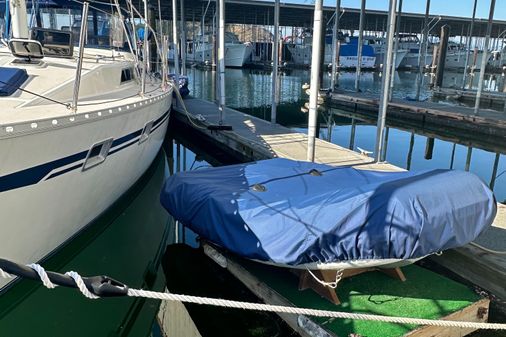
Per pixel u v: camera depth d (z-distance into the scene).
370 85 31.62
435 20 43.91
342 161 7.66
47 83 4.45
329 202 3.72
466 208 3.80
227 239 3.96
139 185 6.91
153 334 3.93
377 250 3.47
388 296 3.82
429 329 3.45
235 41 50.84
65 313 4.08
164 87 7.51
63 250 4.46
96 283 1.96
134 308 4.35
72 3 8.05
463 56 45.72
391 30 7.04
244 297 4.28
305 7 41.78
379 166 7.38
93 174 4.29
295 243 3.54
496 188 9.18
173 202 4.61
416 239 3.47
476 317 3.77
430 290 3.93
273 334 3.82
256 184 4.49
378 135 7.57
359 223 3.47
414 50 50.69
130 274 4.93
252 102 21.92
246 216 3.87
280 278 4.09
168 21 38.91
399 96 23.81
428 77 41.81
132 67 6.62
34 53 4.84
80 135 3.81
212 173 5.05
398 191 3.65
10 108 3.66
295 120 17.08
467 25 46.25
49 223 3.87
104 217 5.29
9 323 3.79
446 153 12.06
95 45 7.82
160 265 5.12
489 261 4.20
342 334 3.33
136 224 6.34
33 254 3.86
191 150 11.54
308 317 3.52
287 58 54.75
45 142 3.37
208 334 3.89
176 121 13.66
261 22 49.91
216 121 11.54
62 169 3.71
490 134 13.16
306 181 4.63
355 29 55.41
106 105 4.45
